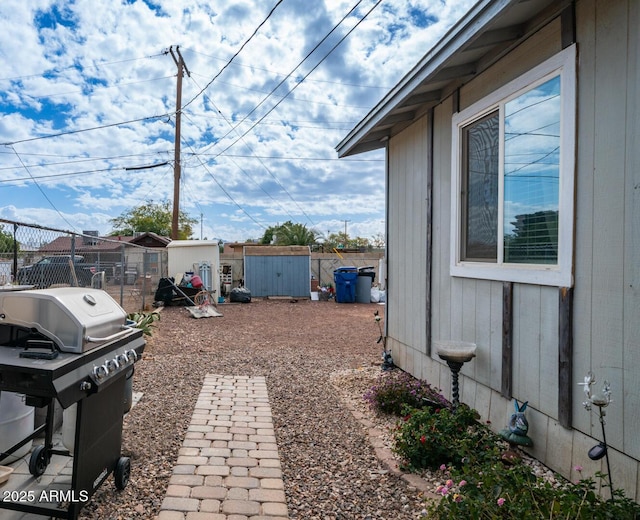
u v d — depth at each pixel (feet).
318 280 52.85
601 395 6.61
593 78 7.59
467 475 7.12
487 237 11.15
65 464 8.56
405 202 16.51
